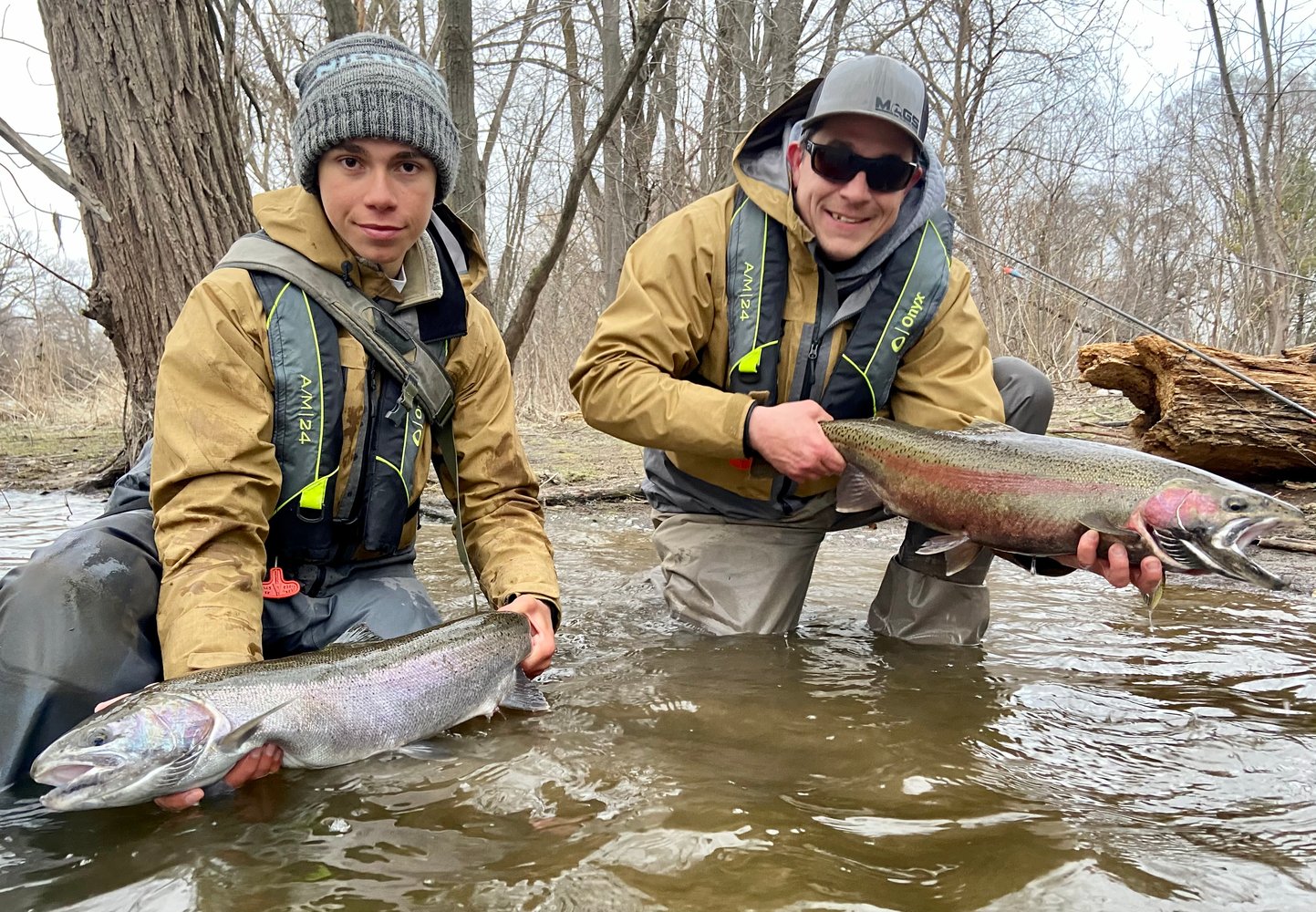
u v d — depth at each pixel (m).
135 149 5.68
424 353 2.64
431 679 2.28
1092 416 8.36
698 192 13.69
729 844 1.64
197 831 1.77
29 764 2.00
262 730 1.97
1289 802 1.92
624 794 1.89
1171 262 16.77
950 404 3.17
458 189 8.77
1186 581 4.34
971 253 15.37
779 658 3.02
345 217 2.47
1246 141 13.43
